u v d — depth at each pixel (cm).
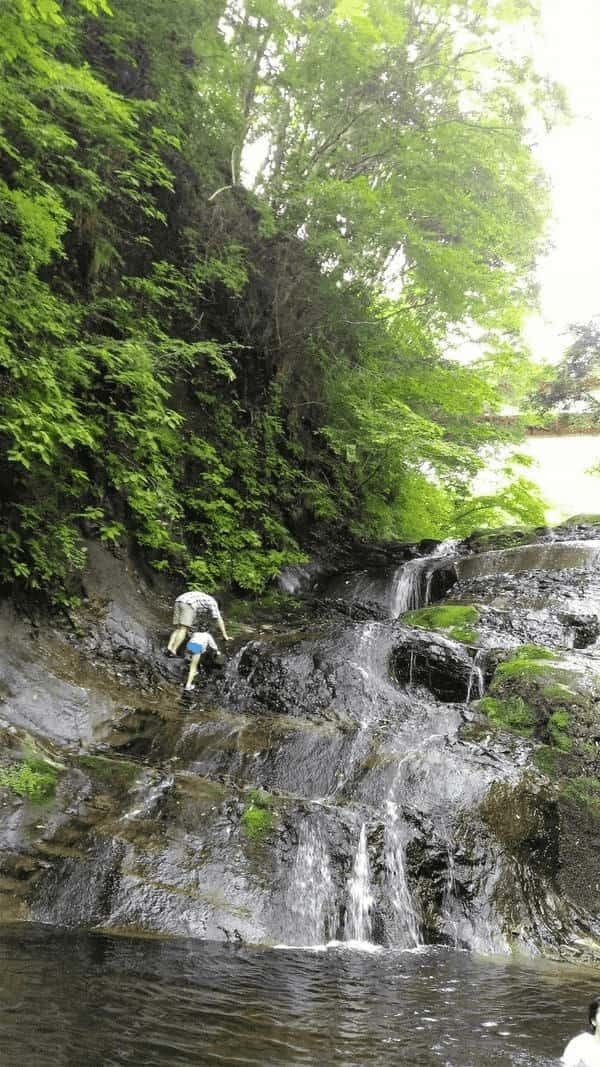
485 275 1527
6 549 949
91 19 1327
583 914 696
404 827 697
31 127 988
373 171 1641
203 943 559
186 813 691
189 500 1360
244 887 623
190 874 625
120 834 655
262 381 1617
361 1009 442
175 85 1439
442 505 2070
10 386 946
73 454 1132
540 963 602
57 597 1020
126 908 585
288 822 687
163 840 656
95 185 1212
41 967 462
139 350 1155
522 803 730
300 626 1266
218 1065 345
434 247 1430
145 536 1217
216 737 865
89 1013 394
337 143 1584
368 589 1470
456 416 1766
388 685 992
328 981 494
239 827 679
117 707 907
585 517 1723
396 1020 428
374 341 1708
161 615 1163
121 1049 353
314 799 762
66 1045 351
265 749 838
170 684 1015
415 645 1023
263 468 1553
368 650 1033
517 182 1620
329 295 1574
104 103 983
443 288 1514
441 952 609
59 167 1159
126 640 1059
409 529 1994
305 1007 436
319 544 1656
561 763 798
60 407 966
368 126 1548
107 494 1187
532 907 676
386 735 841
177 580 1288
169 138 1293
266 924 599
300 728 873
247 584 1355
